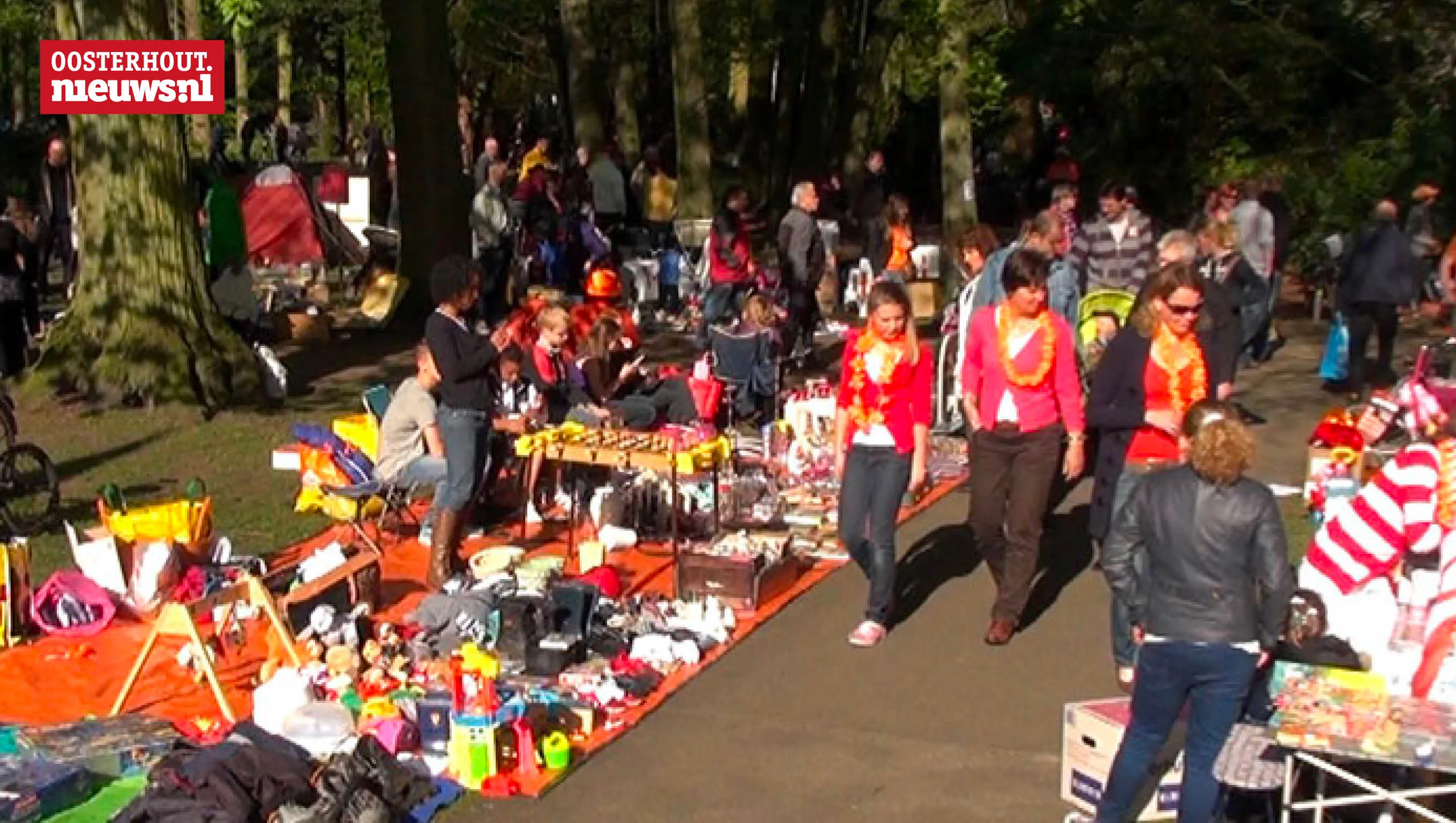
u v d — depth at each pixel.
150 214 13.52
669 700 7.43
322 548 9.45
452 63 22.20
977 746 6.93
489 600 7.80
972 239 10.84
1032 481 7.96
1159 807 6.05
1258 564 5.37
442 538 8.82
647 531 10.08
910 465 8.13
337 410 13.84
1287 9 24.38
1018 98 27.53
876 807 6.34
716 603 8.50
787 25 32.72
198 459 11.92
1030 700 7.45
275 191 22.08
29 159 28.31
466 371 8.77
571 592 7.82
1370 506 6.07
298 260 21.95
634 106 33.09
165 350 13.48
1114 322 10.99
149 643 7.07
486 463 9.01
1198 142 24.59
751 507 10.42
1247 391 14.75
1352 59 24.23
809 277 15.90
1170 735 5.92
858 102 30.73
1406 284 14.17
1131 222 11.96
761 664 7.92
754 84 38.75
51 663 7.78
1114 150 25.20
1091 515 7.55
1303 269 20.89
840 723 7.18
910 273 19.09
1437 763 5.04
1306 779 5.65
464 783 6.46
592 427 10.27
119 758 6.36
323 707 6.83
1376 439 9.69
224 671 7.69
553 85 43.16
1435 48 23.77
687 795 6.43
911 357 8.04
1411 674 5.91
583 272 19.55
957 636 8.34
